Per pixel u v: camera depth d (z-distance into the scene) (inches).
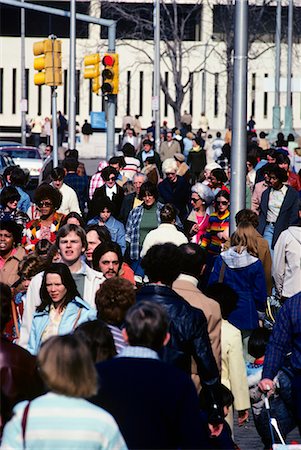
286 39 4788.4
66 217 978.7
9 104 4847.4
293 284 896.9
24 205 1318.9
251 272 840.9
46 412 418.9
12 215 1106.7
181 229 1071.6
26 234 995.3
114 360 466.6
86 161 4197.8
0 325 550.9
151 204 1121.4
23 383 508.7
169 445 457.4
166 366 464.1
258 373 725.3
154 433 454.9
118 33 4795.8
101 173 1344.7
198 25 4756.4
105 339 511.5
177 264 583.2
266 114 4923.7
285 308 625.0
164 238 958.4
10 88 4840.1
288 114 3841.0
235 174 1091.3
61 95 4869.6
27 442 418.3
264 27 4736.7
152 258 581.6
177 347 565.3
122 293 579.8
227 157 2153.1
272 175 1150.3
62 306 647.8
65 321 642.2
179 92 4239.7
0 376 506.3
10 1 2020.2
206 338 569.6
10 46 4832.7
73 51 2402.8
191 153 2615.7
